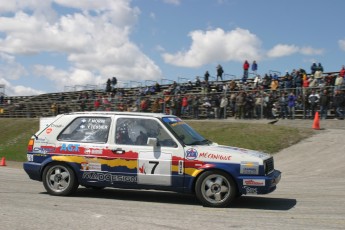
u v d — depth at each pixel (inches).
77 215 285.0
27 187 424.8
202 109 1148.5
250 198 367.6
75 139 358.9
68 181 357.4
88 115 363.3
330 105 908.0
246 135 858.8
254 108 1030.4
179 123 359.3
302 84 1002.1
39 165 363.3
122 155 341.4
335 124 849.5
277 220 276.8
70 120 366.3
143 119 348.5
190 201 347.6
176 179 327.3
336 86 914.1
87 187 403.2
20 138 1347.2
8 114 1950.1
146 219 275.3
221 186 319.0
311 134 801.6
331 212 305.9
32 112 1831.9
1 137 1403.8
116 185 344.2
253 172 313.9
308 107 936.3
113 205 323.3
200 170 321.4
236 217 285.0
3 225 255.4
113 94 1565.0
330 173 555.2
